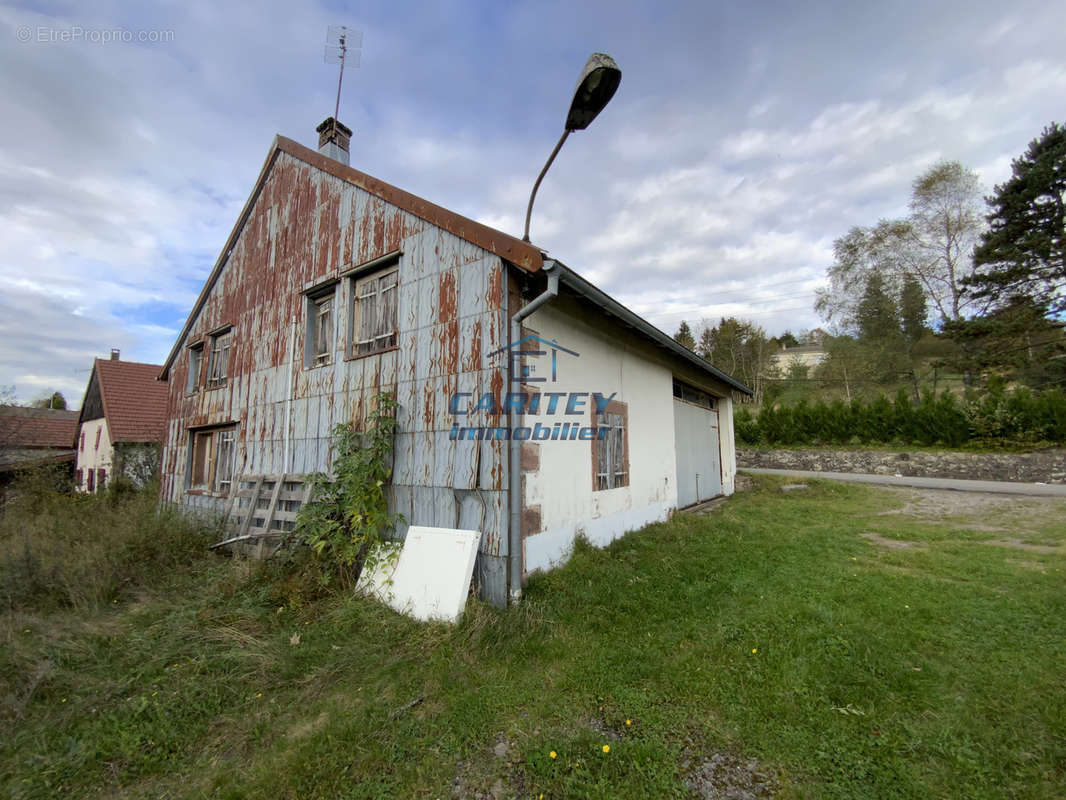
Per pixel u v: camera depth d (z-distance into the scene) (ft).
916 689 8.09
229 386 26.00
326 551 15.31
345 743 7.39
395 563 13.55
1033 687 8.02
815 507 28.89
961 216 77.46
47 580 14.47
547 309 15.84
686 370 28.55
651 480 23.31
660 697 8.34
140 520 21.36
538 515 14.70
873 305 89.35
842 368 90.74
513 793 6.38
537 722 7.84
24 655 10.20
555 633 11.00
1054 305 60.85
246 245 26.43
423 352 15.66
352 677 9.51
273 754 7.35
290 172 23.66
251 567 15.48
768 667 9.04
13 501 37.65
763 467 65.67
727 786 6.29
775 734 7.22
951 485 40.45
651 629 11.07
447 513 14.23
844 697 7.99
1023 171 65.46
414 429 15.58
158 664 10.09
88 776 7.02
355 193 19.52
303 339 21.26
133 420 51.29
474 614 11.51
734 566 15.57
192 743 7.75
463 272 14.73
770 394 100.68
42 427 73.31
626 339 21.48
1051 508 25.55
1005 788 5.97
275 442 21.94
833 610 11.51
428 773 6.74
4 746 7.67
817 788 6.15
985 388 59.52
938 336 68.23
